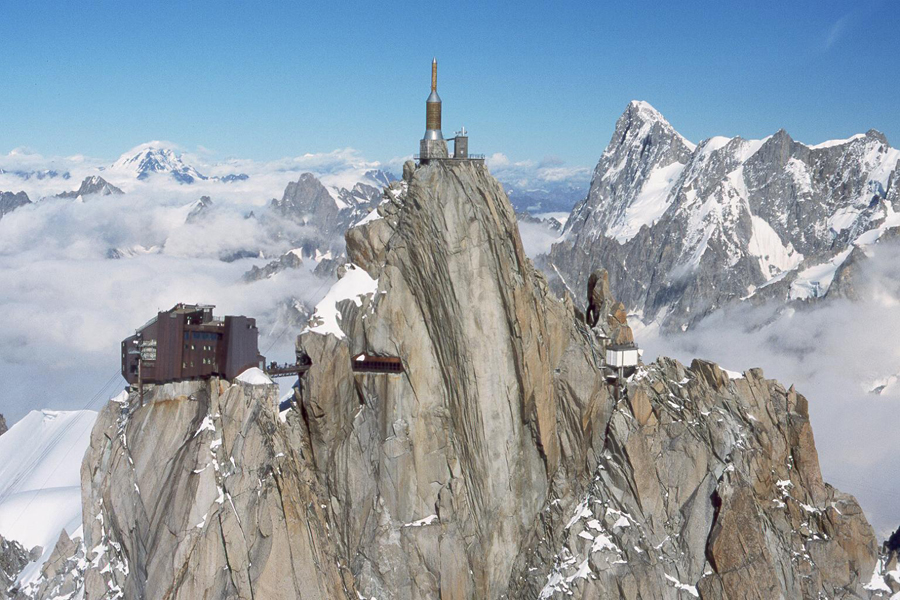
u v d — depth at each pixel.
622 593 123.81
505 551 130.75
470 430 128.88
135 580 124.12
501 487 129.62
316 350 126.69
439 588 127.44
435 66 133.12
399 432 129.62
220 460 120.25
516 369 128.50
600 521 129.50
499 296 127.44
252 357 128.50
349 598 122.88
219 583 114.56
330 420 128.62
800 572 129.62
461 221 126.06
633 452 130.25
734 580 123.81
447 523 128.12
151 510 123.38
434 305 128.62
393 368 129.75
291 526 115.44
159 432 127.00
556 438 133.38
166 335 127.50
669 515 130.38
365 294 131.38
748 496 127.44
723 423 134.50
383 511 129.12
